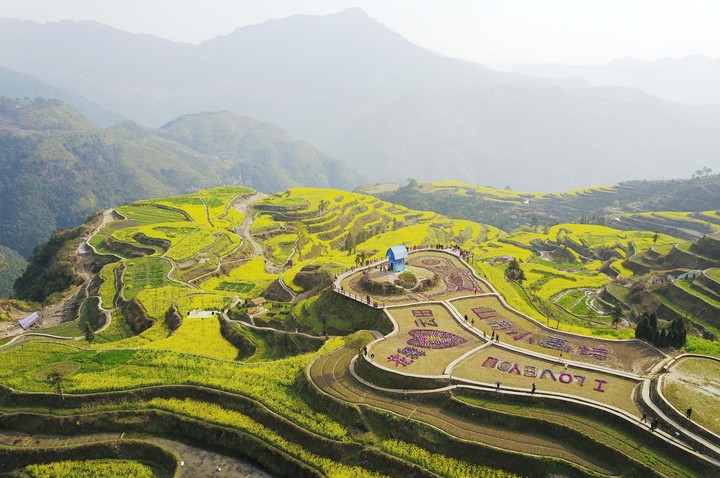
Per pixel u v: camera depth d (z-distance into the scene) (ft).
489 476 168.45
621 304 439.63
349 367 236.84
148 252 572.51
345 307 319.88
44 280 552.82
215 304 397.80
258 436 205.87
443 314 291.79
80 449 210.59
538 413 188.44
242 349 319.47
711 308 380.99
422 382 212.02
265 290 470.80
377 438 191.31
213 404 227.40
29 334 376.07
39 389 243.40
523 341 253.85
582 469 163.94
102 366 269.85
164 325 364.79
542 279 523.29
